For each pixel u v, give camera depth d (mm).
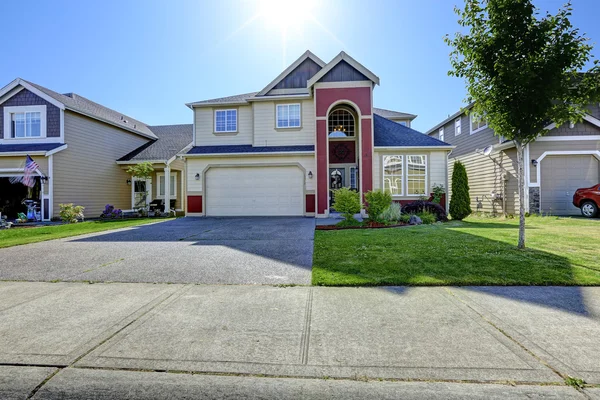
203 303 3617
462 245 6516
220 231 9531
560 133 13328
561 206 13430
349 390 2086
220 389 2113
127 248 6930
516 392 2025
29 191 15469
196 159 15062
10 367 2371
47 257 6078
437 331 2840
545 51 5426
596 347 2535
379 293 3867
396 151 14281
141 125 22250
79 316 3271
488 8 5695
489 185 16109
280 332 2873
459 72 6195
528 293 3771
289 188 14695
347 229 9656
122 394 2084
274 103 15516
